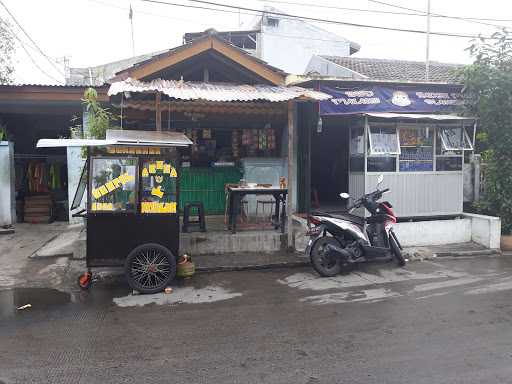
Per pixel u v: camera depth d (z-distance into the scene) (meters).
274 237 8.35
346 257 7.10
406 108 9.79
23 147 12.40
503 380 3.73
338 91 9.46
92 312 5.50
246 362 4.09
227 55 9.09
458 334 4.73
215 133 10.67
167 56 8.89
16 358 4.21
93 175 6.31
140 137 6.70
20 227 10.74
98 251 6.30
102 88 9.96
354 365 4.02
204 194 10.56
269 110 9.76
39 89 10.02
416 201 9.40
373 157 9.16
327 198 12.50
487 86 9.16
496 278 6.95
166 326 5.01
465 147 9.58
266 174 10.61
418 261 8.12
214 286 6.60
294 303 5.81
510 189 9.25
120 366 4.03
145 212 6.37
